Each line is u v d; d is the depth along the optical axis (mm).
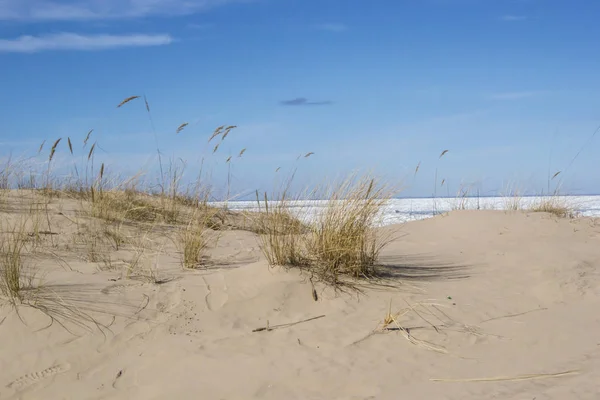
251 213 10289
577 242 9234
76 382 4398
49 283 5914
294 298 5949
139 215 9562
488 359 4656
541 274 7145
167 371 4539
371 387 4191
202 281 6297
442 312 5754
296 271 6449
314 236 6820
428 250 8711
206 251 7910
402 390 4109
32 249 7059
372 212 6918
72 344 4891
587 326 5406
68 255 7051
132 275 6418
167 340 5051
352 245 6664
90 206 9500
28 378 4430
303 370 4500
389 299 6078
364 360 4672
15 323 5066
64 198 10266
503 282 6848
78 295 5688
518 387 4031
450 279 6945
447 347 4930
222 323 5414
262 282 6172
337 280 6430
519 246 8875
